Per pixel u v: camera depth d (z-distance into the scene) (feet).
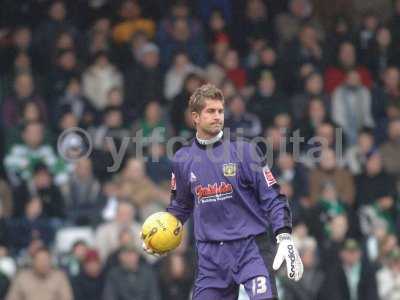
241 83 232.53
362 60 245.45
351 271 190.49
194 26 240.73
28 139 206.08
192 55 237.45
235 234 104.78
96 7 243.81
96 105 226.17
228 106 213.66
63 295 180.65
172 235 107.65
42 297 179.52
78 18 243.40
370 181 210.38
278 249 101.96
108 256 184.85
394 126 223.10
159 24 239.71
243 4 249.75
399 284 190.39
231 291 105.60
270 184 104.37
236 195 104.78
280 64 235.61
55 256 190.60
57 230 194.18
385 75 240.32
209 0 249.34
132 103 223.10
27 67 230.48
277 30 249.75
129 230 188.24
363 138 218.79
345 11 259.39
